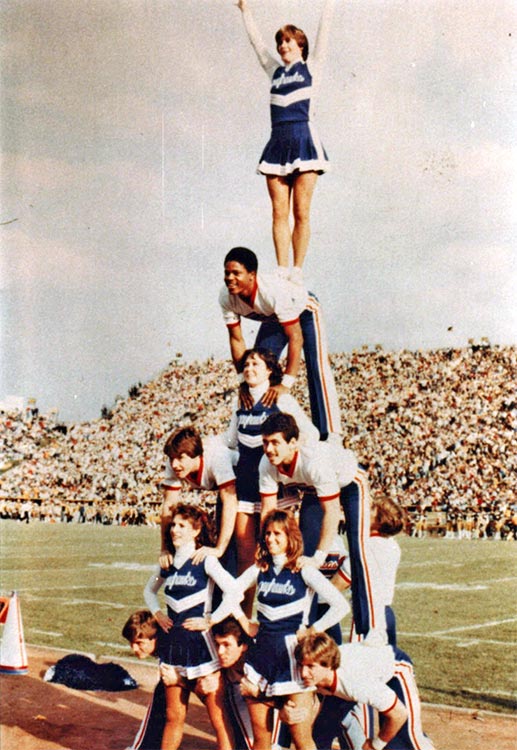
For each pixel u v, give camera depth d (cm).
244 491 561
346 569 565
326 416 599
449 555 1041
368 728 534
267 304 572
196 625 520
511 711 636
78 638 817
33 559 1086
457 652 738
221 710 530
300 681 484
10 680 688
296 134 605
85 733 579
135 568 1045
